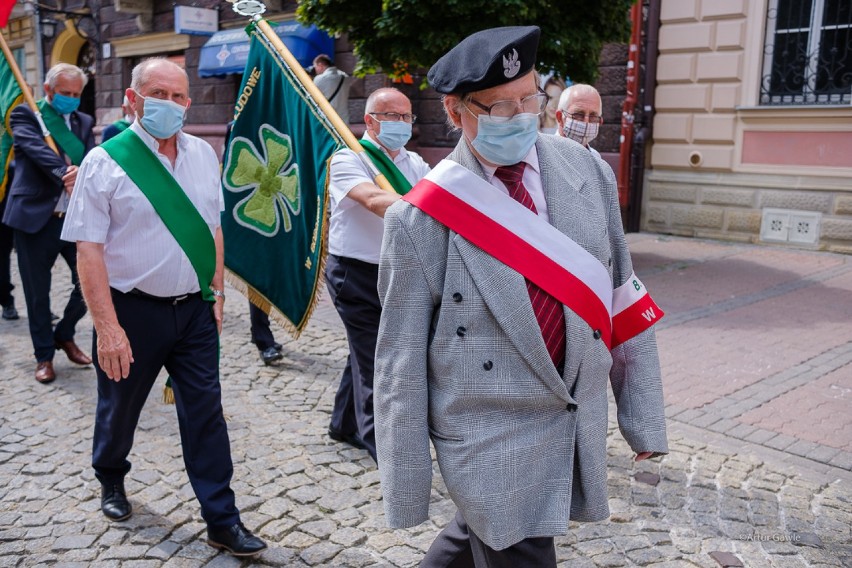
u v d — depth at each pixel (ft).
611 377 6.86
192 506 11.09
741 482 11.62
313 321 21.34
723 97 31.60
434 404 6.24
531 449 6.09
